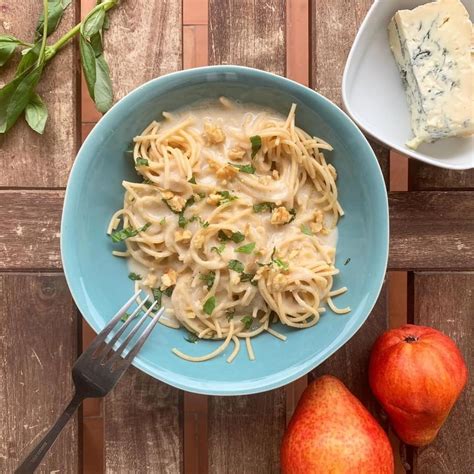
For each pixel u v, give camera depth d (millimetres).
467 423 474
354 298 427
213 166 431
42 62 444
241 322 442
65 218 400
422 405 427
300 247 435
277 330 447
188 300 435
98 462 583
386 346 442
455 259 469
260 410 469
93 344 405
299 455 417
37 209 460
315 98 411
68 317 463
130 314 433
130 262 444
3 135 459
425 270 472
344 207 442
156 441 465
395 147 432
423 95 436
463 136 443
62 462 464
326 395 427
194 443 592
